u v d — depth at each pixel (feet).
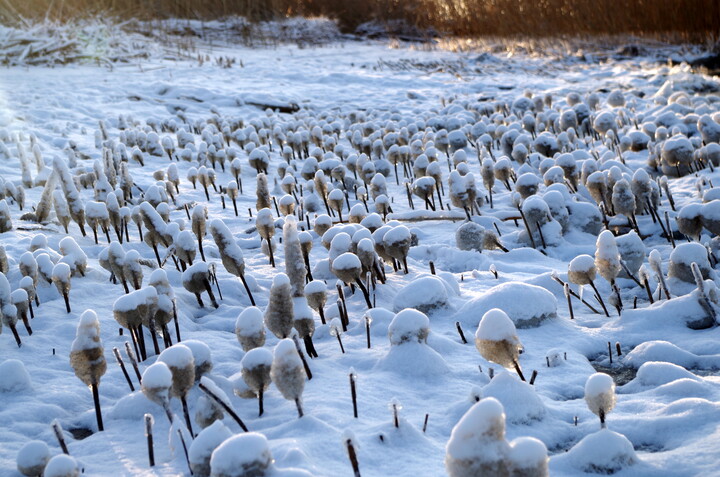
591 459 9.00
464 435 7.50
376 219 18.90
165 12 94.48
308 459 8.99
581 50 80.33
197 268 16.70
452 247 21.25
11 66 63.67
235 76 65.26
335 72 67.97
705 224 18.02
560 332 14.14
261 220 19.60
